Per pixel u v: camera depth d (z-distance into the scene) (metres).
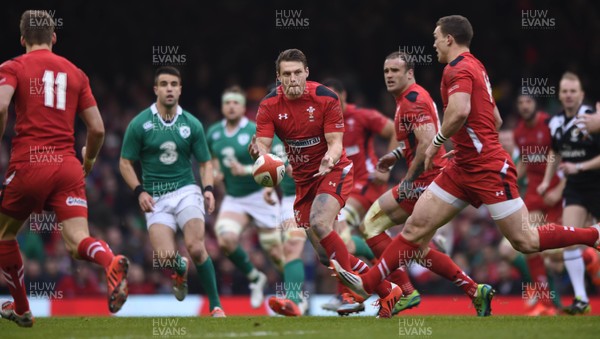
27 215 24.44
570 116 37.94
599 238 27.31
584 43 79.88
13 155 24.02
